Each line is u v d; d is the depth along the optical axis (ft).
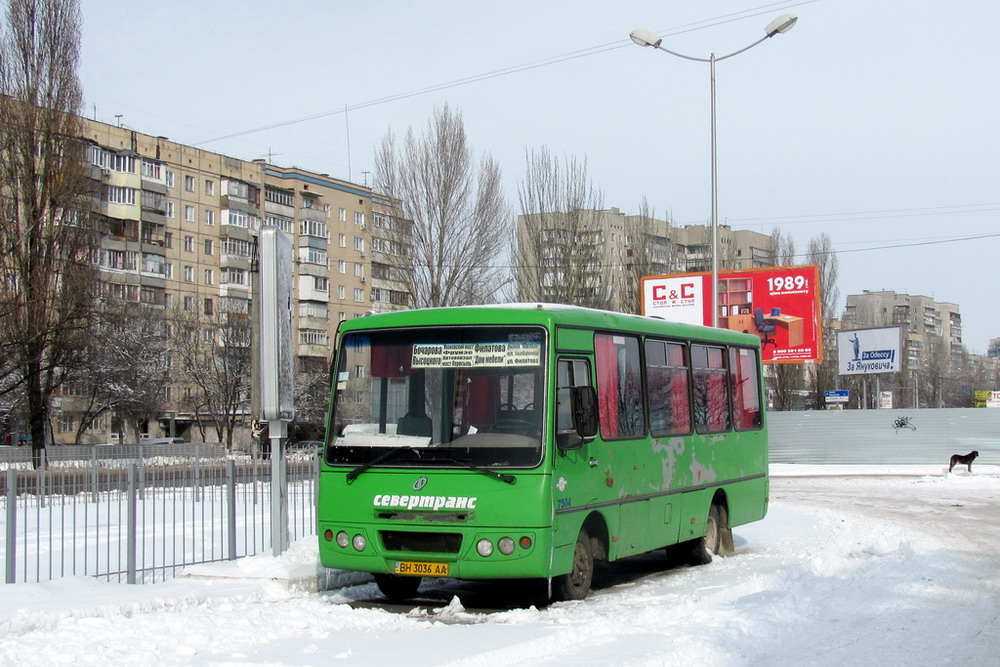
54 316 121.19
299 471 52.95
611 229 271.28
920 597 35.55
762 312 138.21
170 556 48.67
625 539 40.01
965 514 71.92
